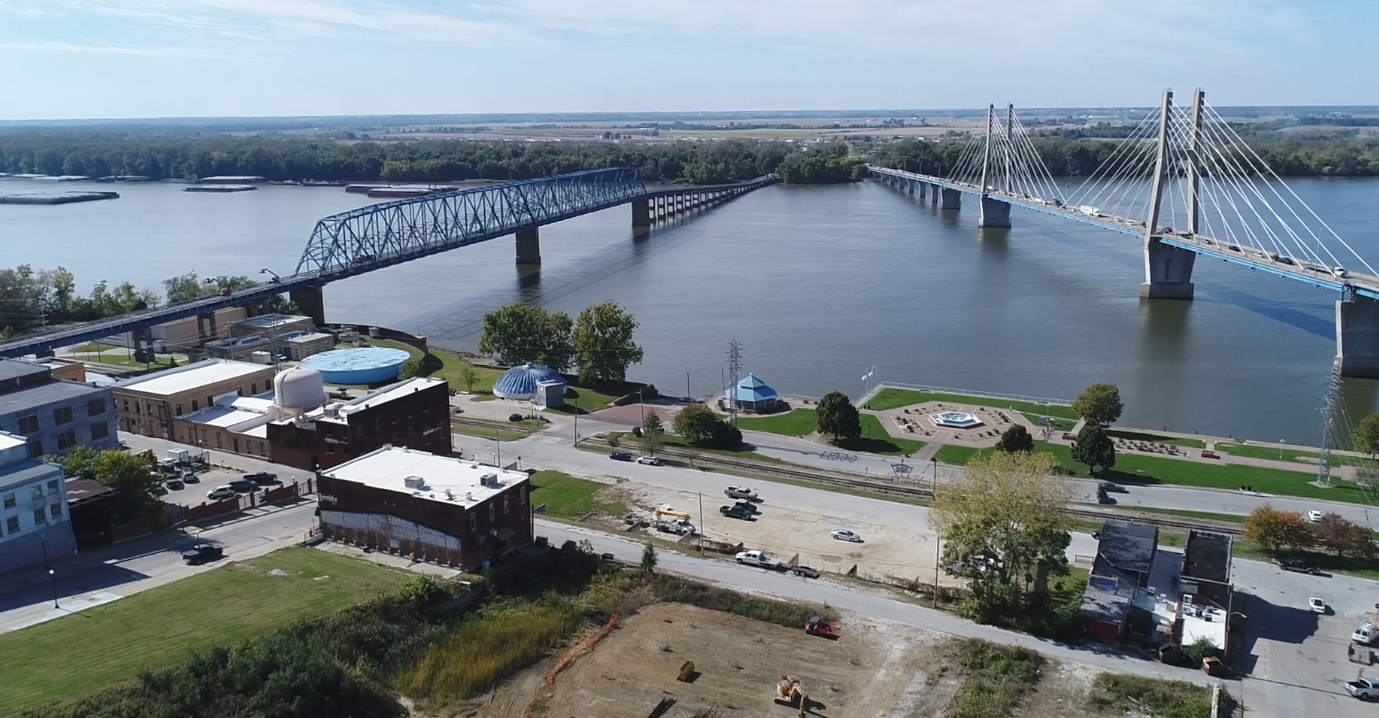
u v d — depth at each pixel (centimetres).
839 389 15312
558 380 14238
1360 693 6544
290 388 11725
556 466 11288
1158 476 10950
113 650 6750
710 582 8294
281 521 9331
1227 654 7125
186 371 13262
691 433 12125
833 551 9006
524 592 8138
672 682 6862
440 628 7469
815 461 11581
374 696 6725
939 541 8912
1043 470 8031
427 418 11325
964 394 14475
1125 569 7994
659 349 17938
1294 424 13275
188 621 7200
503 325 15862
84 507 8675
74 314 19150
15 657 6644
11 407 10206
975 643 7288
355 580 7994
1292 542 8750
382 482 8806
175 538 8888
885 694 6700
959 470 11194
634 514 9862
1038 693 6669
